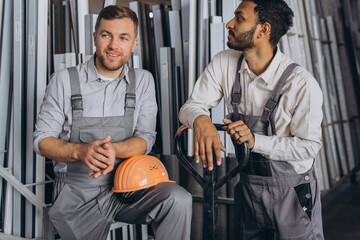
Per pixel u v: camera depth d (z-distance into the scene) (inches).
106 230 73.1
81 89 71.0
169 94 102.5
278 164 63.7
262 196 65.1
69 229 70.9
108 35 68.7
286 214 64.0
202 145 61.7
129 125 72.7
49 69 103.7
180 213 65.7
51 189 101.2
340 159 171.2
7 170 89.4
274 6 63.2
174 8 111.5
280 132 65.1
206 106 73.7
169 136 102.7
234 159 95.6
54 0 110.3
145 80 76.3
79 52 100.3
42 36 92.0
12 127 91.8
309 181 64.6
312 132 62.3
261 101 66.2
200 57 99.7
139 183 66.1
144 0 127.6
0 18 95.2
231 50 72.2
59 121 70.4
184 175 99.3
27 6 92.2
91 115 71.2
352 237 123.2
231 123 60.5
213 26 99.0
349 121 195.3
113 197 72.2
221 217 96.8
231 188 95.6
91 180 70.4
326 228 133.2
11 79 94.3
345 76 198.8
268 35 64.2
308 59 145.4
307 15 153.0
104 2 106.0
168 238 66.1
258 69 67.1
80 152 63.9
